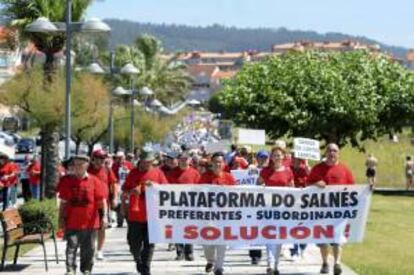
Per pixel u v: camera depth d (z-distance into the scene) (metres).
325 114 33.69
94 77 35.84
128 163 25.06
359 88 34.16
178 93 98.62
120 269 15.15
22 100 30.34
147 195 13.81
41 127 30.36
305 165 16.16
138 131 57.94
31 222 16.34
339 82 33.78
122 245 19.53
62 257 16.81
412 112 37.72
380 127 38.31
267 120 34.91
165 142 61.56
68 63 21.00
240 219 14.02
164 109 63.72
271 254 14.19
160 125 60.78
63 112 30.22
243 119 35.50
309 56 36.62
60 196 13.33
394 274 14.91
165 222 13.91
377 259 17.20
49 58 30.28
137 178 13.97
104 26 20.94
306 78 34.12
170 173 15.63
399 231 24.33
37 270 14.89
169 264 15.89
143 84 86.19
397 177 52.50
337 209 14.08
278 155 14.40
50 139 28.53
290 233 14.05
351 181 14.30
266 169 14.55
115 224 24.91
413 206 35.88
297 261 16.19
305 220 14.06
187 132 64.81
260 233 14.04
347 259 17.05
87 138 45.91
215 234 13.98
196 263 16.06
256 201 14.02
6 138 47.91
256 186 14.07
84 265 13.45
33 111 30.09
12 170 27.64
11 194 28.39
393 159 53.34
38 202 19.05
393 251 18.86
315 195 14.03
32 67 31.69
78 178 13.30
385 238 22.00
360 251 18.72
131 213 13.90
